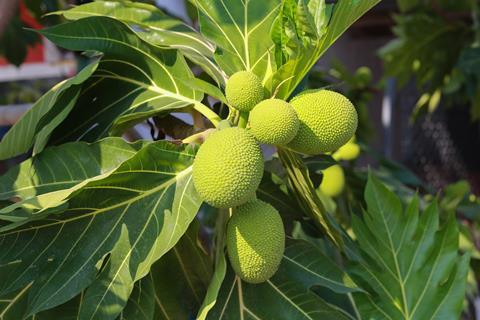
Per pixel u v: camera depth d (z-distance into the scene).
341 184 1.98
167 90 1.14
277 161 1.25
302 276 1.14
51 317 1.04
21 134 1.10
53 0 2.11
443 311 1.29
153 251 0.97
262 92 1.00
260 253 0.98
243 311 1.11
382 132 4.88
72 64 3.15
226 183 0.91
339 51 4.55
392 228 1.38
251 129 0.96
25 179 1.05
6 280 0.97
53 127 1.04
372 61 5.06
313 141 0.98
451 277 1.30
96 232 1.00
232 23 1.10
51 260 0.98
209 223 1.64
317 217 1.17
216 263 1.04
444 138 5.07
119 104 1.16
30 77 3.95
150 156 0.99
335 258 1.61
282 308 1.12
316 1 1.06
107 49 1.12
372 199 1.40
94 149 1.04
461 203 2.42
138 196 1.02
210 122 1.18
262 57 1.09
